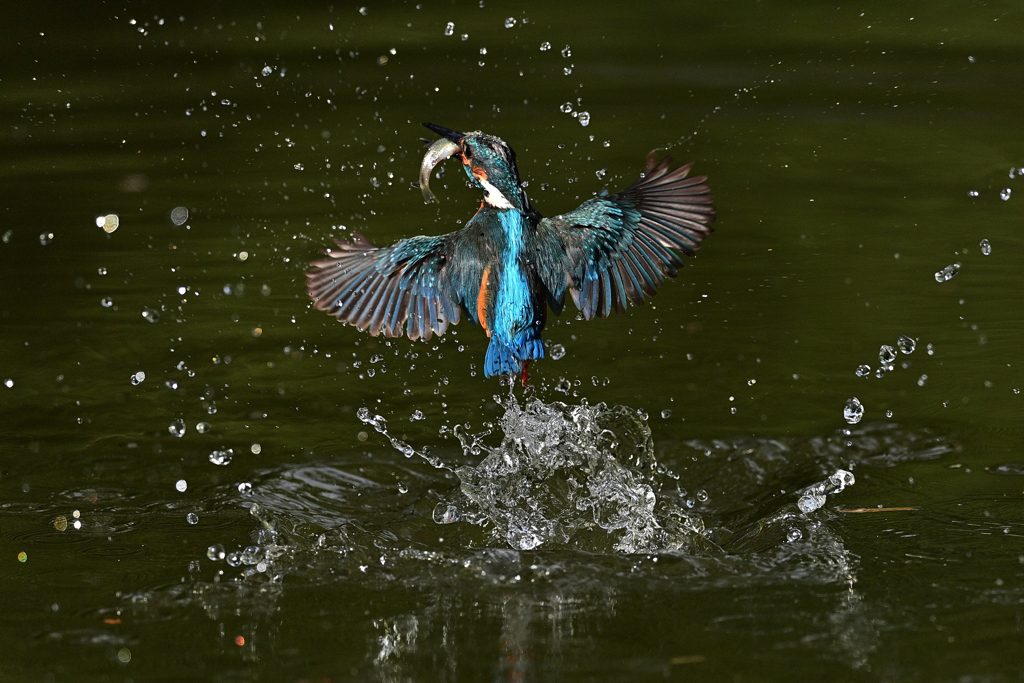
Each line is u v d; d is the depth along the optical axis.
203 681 6.15
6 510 8.48
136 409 10.54
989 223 15.80
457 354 12.22
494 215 7.86
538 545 8.06
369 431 10.16
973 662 6.21
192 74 25.39
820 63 25.16
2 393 10.82
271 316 13.02
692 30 28.61
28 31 29.55
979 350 11.60
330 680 6.16
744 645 6.47
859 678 6.06
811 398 10.65
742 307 13.08
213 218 16.12
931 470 9.12
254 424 10.27
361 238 8.02
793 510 8.37
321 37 28.44
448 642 6.59
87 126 21.58
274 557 7.79
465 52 26.73
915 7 29.95
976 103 22.19
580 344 12.20
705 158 19.06
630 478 8.95
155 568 7.62
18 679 6.18
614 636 6.62
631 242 7.95
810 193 17.31
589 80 24.34
